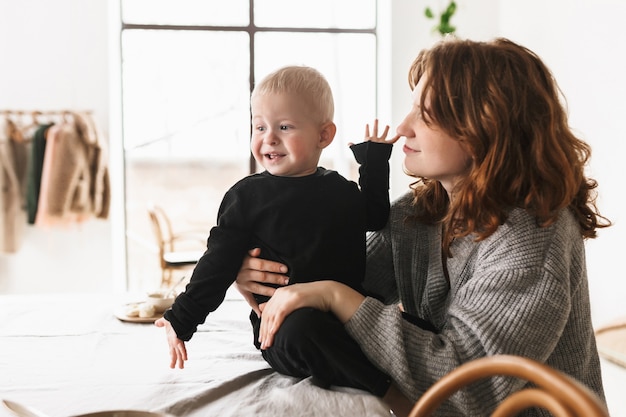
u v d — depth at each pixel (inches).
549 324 51.4
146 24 226.1
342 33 239.6
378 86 238.2
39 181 198.8
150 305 78.3
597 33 161.9
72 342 69.1
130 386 56.2
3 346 67.5
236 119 284.2
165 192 350.0
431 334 53.5
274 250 59.1
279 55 256.8
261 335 56.1
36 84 205.3
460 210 56.2
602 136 160.7
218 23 248.4
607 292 159.6
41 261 209.8
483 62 55.1
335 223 59.7
